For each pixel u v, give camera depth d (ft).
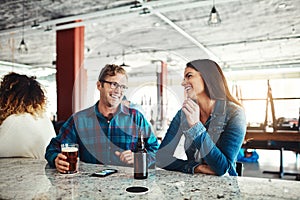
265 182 4.05
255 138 18.08
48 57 31.58
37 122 6.11
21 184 4.01
